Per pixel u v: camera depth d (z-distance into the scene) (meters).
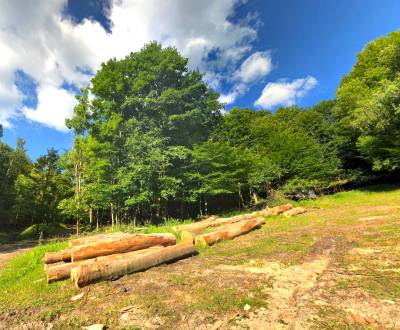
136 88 18.44
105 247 5.93
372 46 22.11
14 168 26.17
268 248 6.55
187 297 3.72
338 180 24.83
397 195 16.33
